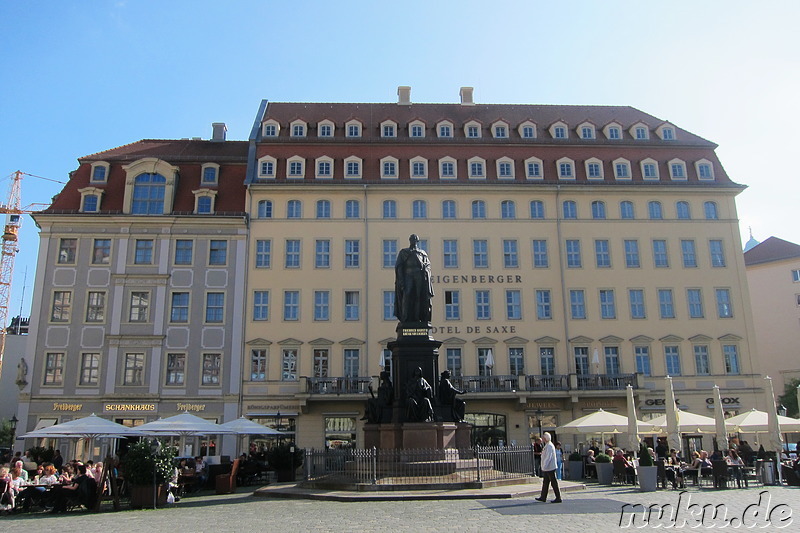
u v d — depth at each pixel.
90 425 26.78
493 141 49.41
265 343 44.34
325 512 16.41
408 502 17.89
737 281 47.31
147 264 45.12
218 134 54.03
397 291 24.11
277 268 45.69
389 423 22.72
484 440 43.69
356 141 48.91
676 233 47.75
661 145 50.09
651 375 45.22
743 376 45.59
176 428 28.06
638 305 46.44
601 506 16.92
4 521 17.11
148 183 46.50
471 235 46.88
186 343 44.16
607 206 47.88
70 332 43.81
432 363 23.14
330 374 44.22
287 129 50.19
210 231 45.91
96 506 19.89
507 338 45.28
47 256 44.78
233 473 26.80
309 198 46.91
